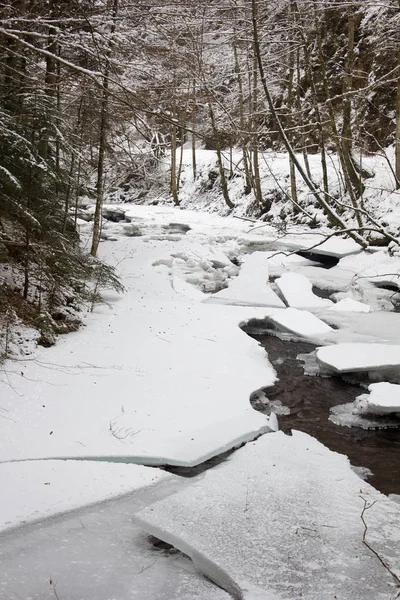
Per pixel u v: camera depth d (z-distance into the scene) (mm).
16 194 8656
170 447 5824
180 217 27000
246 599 3422
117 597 3631
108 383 7320
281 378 8930
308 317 11680
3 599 3551
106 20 7789
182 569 3990
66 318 9289
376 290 14203
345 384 8742
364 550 4020
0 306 8211
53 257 9266
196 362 8461
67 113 11109
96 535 4355
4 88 9086
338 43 26031
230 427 6379
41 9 8906
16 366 7387
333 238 19359
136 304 11461
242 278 14945
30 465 5305
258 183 25234
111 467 5410
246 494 4809
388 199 19844
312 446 6164
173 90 8398
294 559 3863
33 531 4352
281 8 15469
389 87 23250
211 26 11391
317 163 24703
